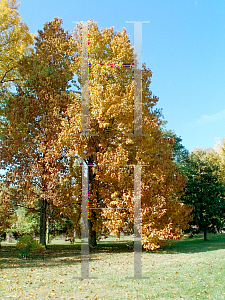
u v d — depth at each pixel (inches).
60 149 600.4
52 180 600.1
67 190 625.0
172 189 639.8
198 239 927.7
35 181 650.2
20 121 642.8
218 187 887.1
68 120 652.7
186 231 885.8
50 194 601.9
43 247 619.8
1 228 681.6
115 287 281.9
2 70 863.7
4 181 650.2
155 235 580.4
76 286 289.4
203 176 903.7
